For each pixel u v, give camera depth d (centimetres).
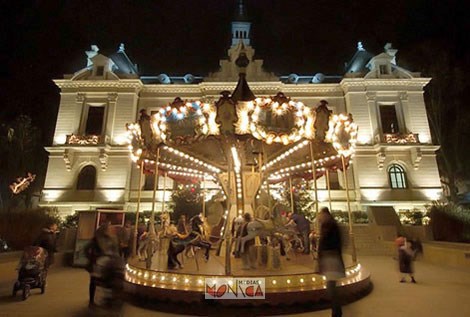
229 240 826
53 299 816
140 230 1473
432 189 2673
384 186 2666
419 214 2505
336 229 657
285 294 744
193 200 2355
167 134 959
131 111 2805
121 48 3291
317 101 2939
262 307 731
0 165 3019
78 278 1130
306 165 1393
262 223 987
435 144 3000
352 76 2923
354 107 2834
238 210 1210
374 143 2753
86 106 2845
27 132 3114
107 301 609
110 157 2705
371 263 1479
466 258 1268
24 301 797
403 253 1041
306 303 748
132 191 2686
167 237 1288
